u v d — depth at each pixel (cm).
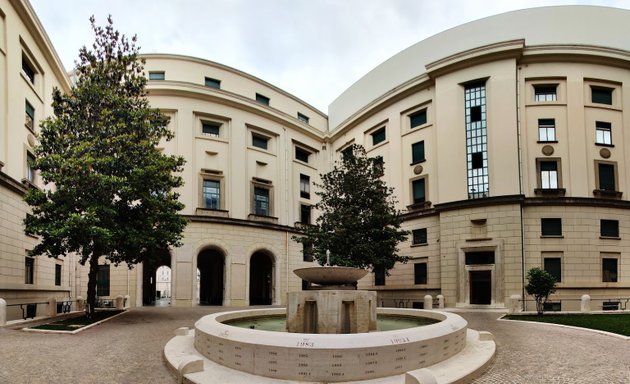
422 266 3094
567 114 2805
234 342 845
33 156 2428
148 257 2083
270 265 3700
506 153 2767
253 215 3369
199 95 3278
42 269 2445
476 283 2781
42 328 1561
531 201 2697
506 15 3161
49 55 2627
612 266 2709
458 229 2828
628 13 3031
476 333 1301
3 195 1991
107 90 1978
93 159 1736
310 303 1223
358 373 762
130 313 2261
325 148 4191
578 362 976
